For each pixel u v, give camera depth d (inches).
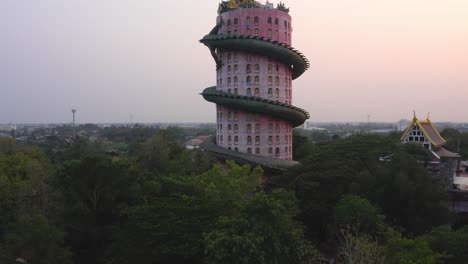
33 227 1546.5
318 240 2161.7
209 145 3385.8
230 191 1815.9
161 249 1475.1
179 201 1625.2
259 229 1218.6
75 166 1963.6
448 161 2883.9
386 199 1942.7
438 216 1852.9
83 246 1980.8
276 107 3102.9
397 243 1362.0
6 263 1493.6
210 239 1247.5
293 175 2568.9
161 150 3058.6
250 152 3253.0
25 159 2903.5
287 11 3533.5
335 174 2253.9
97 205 2098.9
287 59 3198.8
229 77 3336.6
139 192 2107.5
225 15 3390.7
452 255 1317.7
